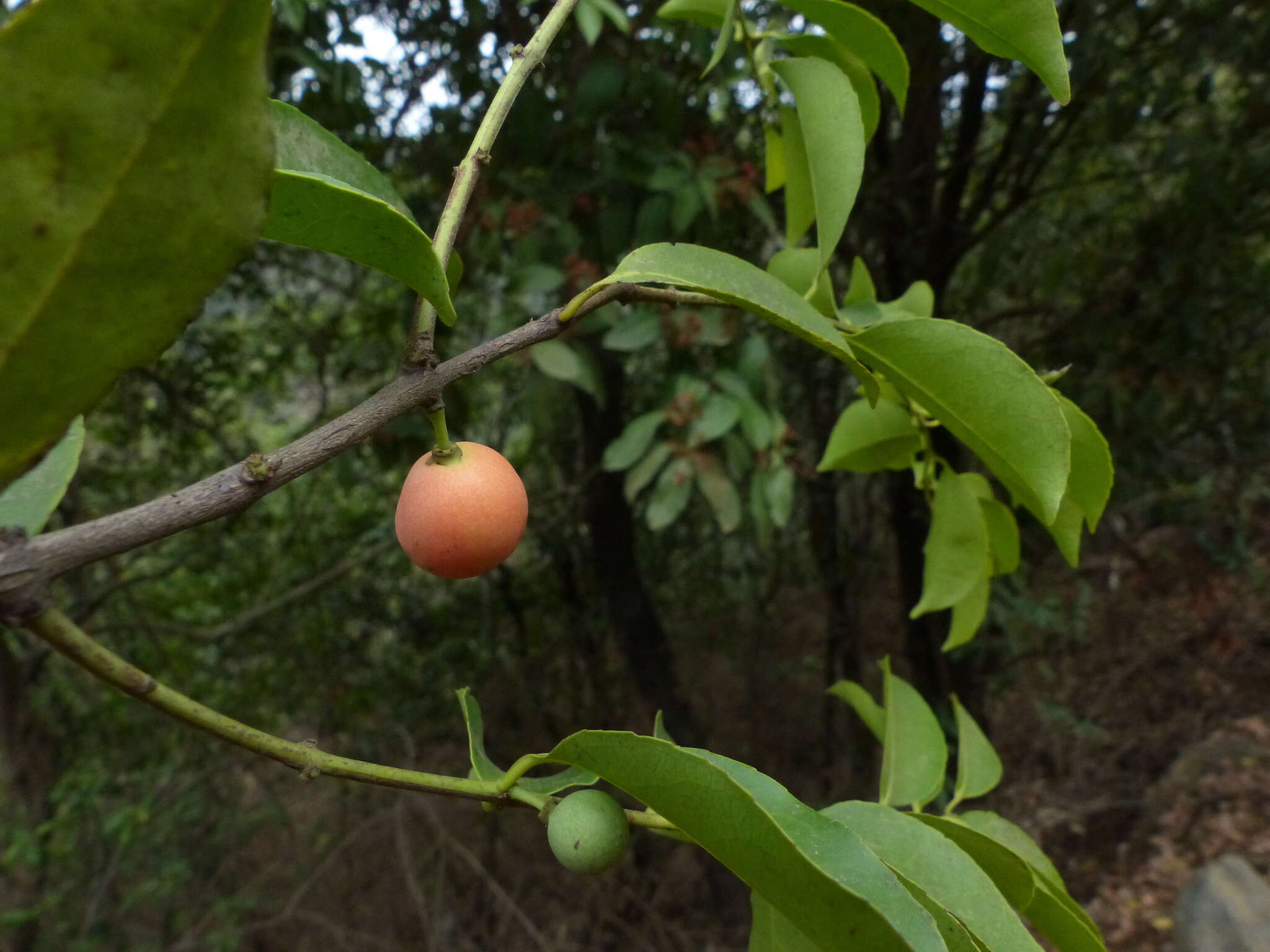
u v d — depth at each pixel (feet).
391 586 19.03
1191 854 17.56
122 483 15.57
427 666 19.22
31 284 1.27
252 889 16.66
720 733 22.03
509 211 9.32
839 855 1.90
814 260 3.68
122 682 1.61
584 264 9.22
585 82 9.20
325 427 1.83
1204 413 15.88
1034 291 16.94
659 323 8.54
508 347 2.17
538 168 10.12
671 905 18.66
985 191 15.20
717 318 8.54
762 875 1.99
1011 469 3.24
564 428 16.47
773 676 22.68
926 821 2.84
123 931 15.64
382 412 1.94
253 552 17.26
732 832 1.98
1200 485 19.30
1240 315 14.90
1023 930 2.45
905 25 11.50
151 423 14.80
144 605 16.57
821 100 3.31
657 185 8.87
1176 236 13.30
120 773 16.31
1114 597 24.62
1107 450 3.31
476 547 2.47
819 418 17.65
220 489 1.62
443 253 2.16
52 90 1.17
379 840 17.88
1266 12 11.15
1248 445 17.06
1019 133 14.84
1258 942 14.16
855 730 20.29
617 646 18.75
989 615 16.08
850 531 21.98
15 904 14.60
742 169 9.35
